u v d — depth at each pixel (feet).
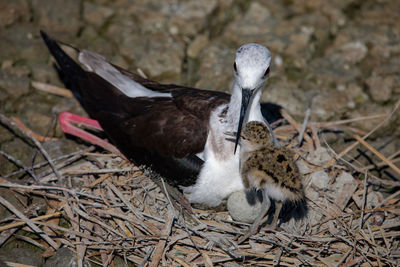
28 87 43.42
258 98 32.32
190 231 32.12
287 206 33.86
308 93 45.37
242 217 31.99
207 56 48.60
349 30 52.03
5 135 39.27
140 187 34.60
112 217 32.78
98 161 36.27
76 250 30.94
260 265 30.73
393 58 49.37
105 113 36.47
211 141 32.32
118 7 52.54
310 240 31.42
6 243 31.42
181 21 51.31
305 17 52.95
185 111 33.63
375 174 39.14
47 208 33.76
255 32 51.16
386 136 42.70
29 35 48.14
